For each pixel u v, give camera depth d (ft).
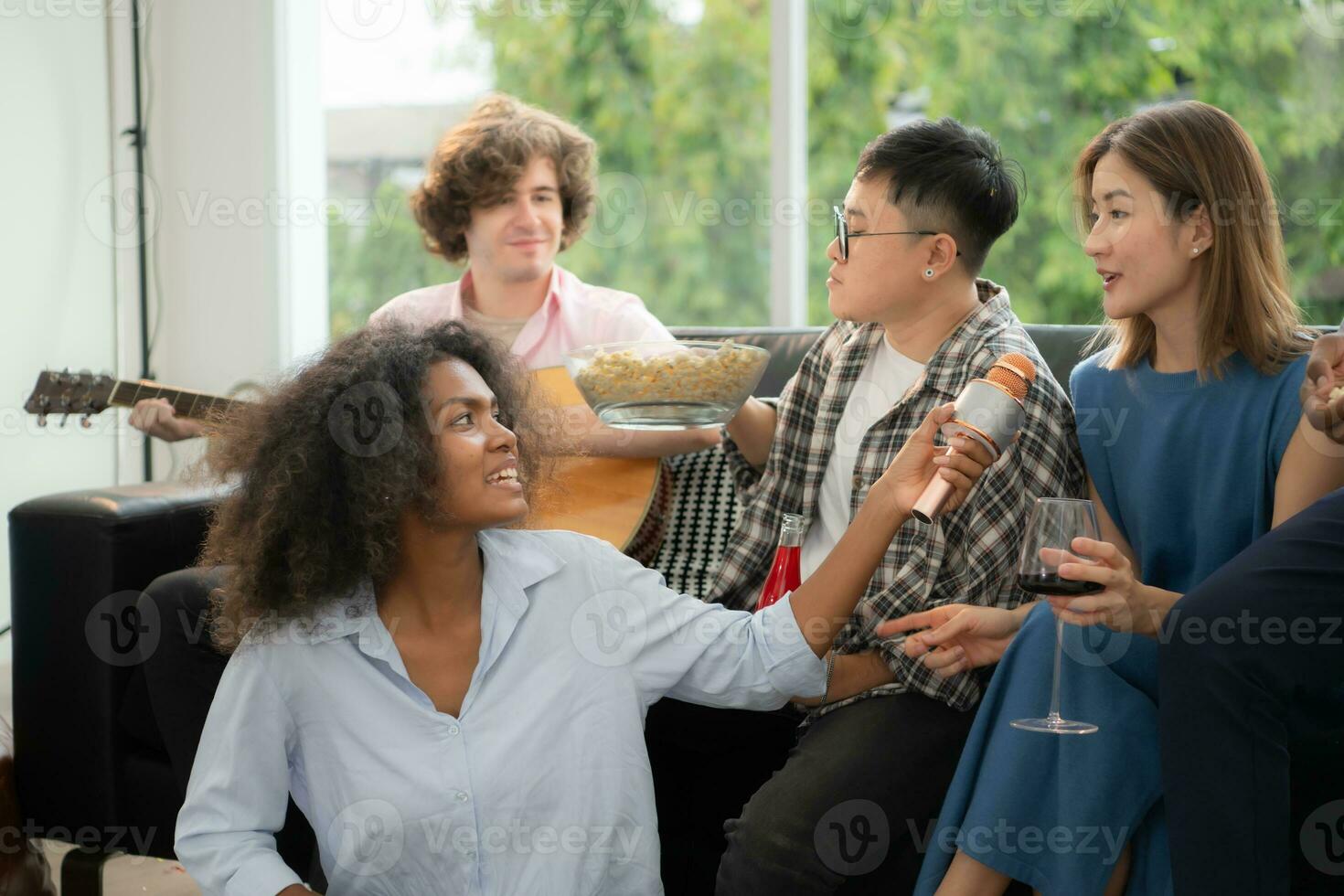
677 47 12.66
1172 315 5.36
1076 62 11.11
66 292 10.76
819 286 12.00
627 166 12.84
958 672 5.28
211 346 11.81
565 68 12.92
